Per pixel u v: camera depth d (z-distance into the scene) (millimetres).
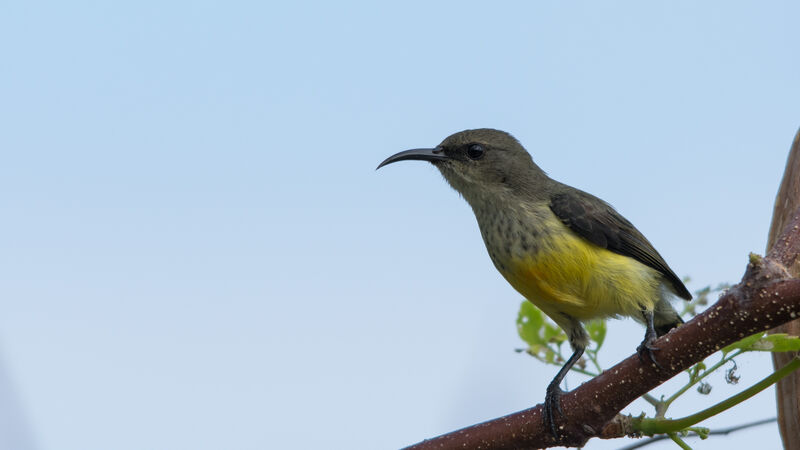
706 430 7898
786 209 8000
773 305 6445
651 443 8797
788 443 7879
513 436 7953
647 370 7285
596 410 7664
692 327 6957
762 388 7340
